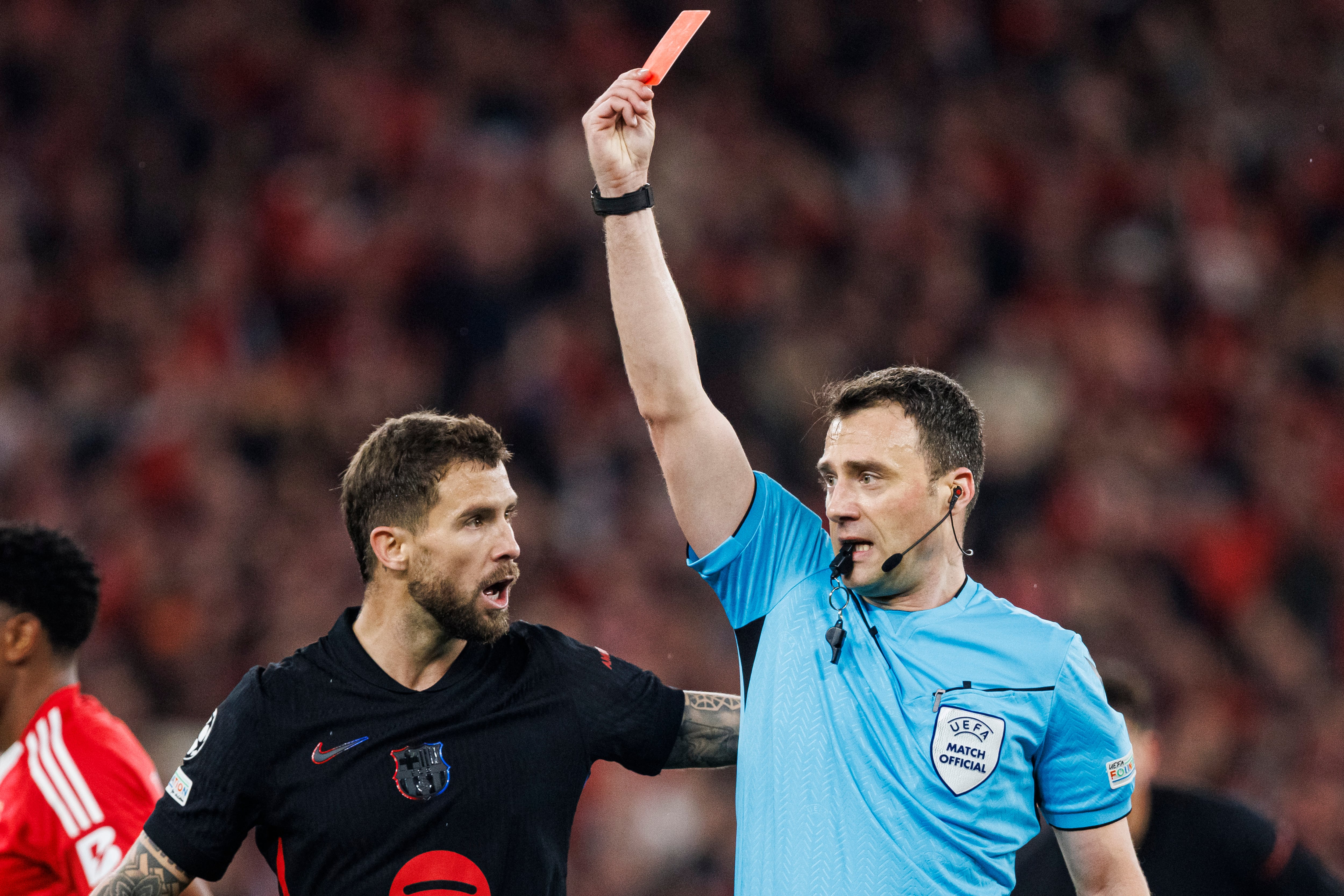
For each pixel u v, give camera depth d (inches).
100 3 1907.0
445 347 1683.1
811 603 420.5
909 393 407.2
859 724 395.2
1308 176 2233.0
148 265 1760.6
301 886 406.0
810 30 2146.9
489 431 426.0
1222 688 1513.3
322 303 1694.1
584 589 1430.9
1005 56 2237.9
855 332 1798.7
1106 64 2282.2
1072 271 1980.8
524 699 423.2
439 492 412.2
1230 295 2023.9
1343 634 1669.5
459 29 1988.2
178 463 1473.9
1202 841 543.5
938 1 2226.9
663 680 1353.3
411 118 1877.5
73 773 475.5
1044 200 2058.3
